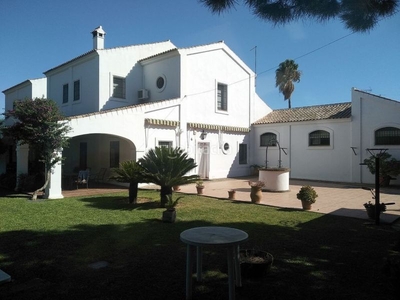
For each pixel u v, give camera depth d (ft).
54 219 27.53
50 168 39.78
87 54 61.16
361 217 28.78
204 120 64.18
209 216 29.19
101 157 61.11
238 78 73.31
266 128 74.38
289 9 15.78
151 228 24.50
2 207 33.27
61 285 14.19
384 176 52.80
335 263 17.01
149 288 13.89
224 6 14.30
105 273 15.56
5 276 14.65
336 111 66.49
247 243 20.61
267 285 14.20
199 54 63.21
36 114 37.58
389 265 14.02
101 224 25.72
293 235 22.63
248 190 48.57
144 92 64.23
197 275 14.60
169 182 33.19
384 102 56.65
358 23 15.85
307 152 66.95
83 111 63.52
